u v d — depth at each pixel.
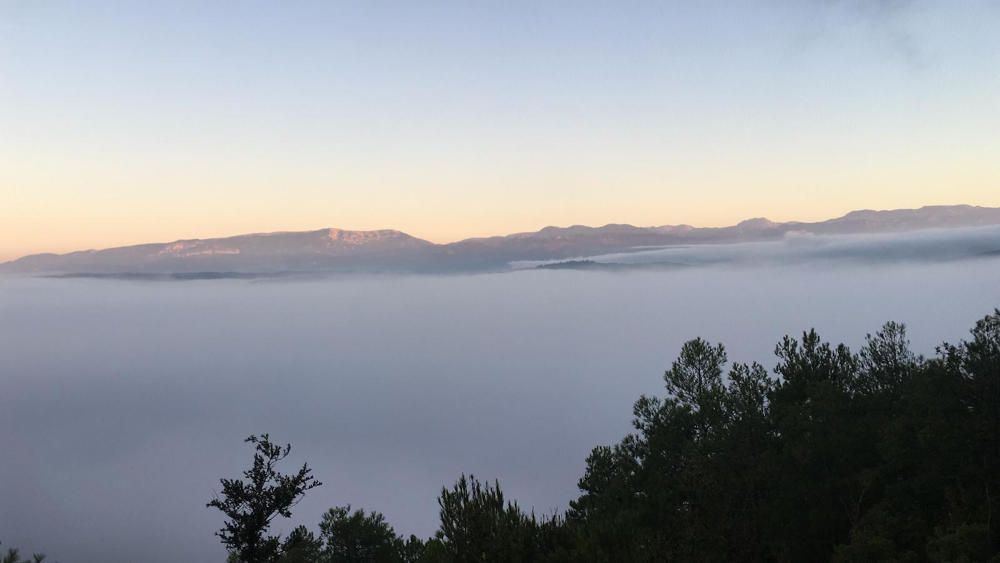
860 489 18.17
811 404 20.88
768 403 23.94
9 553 12.41
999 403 16.14
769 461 18.77
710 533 16.22
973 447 16.55
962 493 15.48
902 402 20.81
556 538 13.69
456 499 14.51
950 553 14.28
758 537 17.02
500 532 13.57
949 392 17.44
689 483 18.94
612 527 14.23
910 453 17.59
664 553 13.98
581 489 25.45
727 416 23.59
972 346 17.19
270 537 27.36
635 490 22.83
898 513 17.22
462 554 13.70
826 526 17.91
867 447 19.20
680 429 25.17
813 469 18.83
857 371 24.42
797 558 17.38
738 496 17.75
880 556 15.50
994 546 14.57
